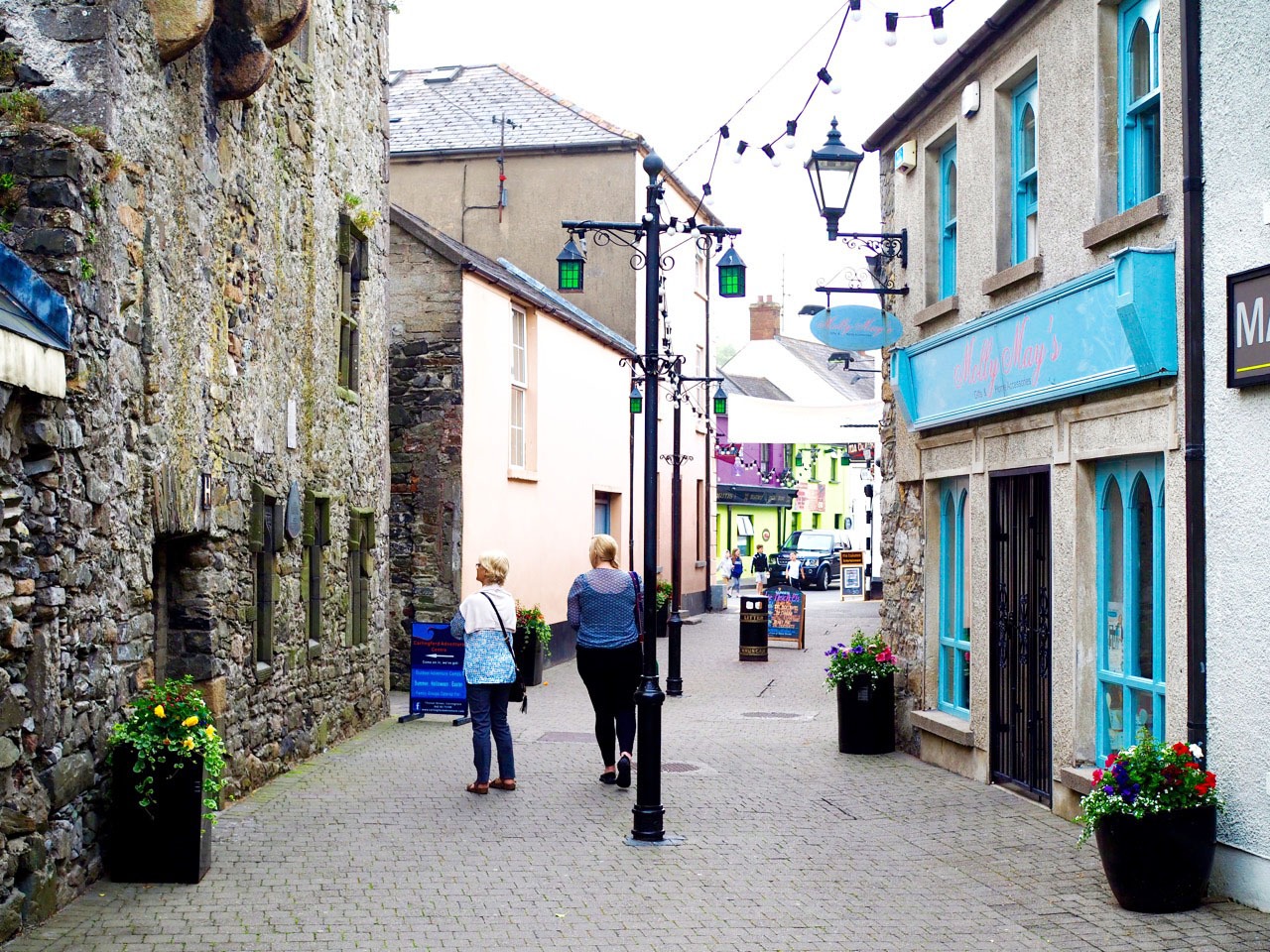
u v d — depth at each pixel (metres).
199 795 7.32
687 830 9.08
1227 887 7.12
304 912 6.81
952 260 11.98
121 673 7.54
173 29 8.16
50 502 6.59
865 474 52.03
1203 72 7.39
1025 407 9.83
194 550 9.20
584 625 10.70
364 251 13.62
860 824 9.31
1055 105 9.44
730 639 27.72
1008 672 10.55
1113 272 8.14
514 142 28.69
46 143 6.93
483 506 18.64
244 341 9.95
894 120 12.41
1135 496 8.60
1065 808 9.28
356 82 13.38
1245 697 6.96
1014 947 6.40
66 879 6.77
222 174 9.45
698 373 34.12
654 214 9.68
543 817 9.40
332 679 12.57
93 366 7.14
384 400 14.44
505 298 19.67
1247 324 6.84
